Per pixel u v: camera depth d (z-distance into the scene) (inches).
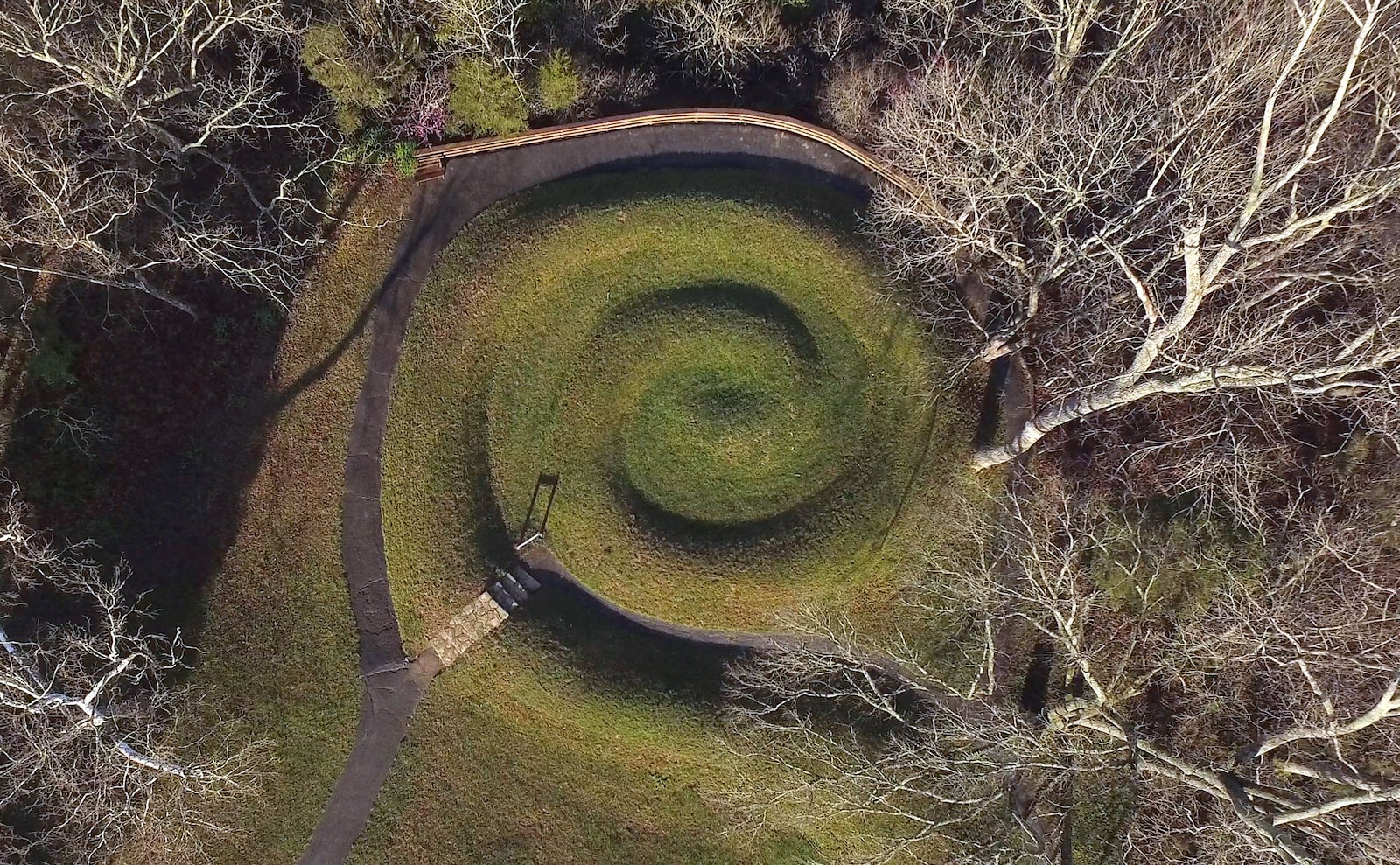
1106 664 1270.9
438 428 1391.5
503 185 1418.6
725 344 1409.9
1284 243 1061.8
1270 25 1041.5
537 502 1403.8
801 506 1401.3
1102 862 1251.8
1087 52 1242.6
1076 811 1283.2
